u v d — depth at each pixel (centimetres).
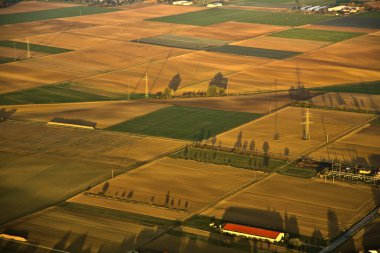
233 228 18638
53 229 18725
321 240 18362
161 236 18425
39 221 19212
